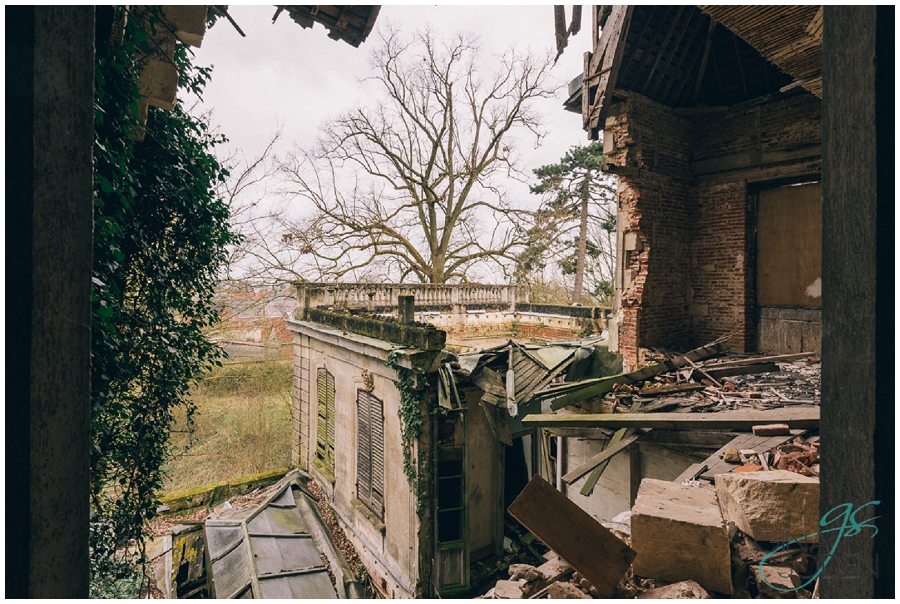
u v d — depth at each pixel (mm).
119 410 5512
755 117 9867
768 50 5312
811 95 9000
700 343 10852
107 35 3867
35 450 1737
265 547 10195
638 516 2957
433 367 9289
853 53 1771
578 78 9531
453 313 16734
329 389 12992
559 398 7609
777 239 9898
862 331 1759
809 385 6777
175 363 6082
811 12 4645
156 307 5793
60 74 1779
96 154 3930
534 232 22359
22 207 1706
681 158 10656
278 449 16891
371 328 10789
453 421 9930
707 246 10742
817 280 9312
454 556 9727
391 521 10078
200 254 6391
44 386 1758
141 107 4770
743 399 6363
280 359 20547
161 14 4156
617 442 6301
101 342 4574
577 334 15398
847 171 1794
